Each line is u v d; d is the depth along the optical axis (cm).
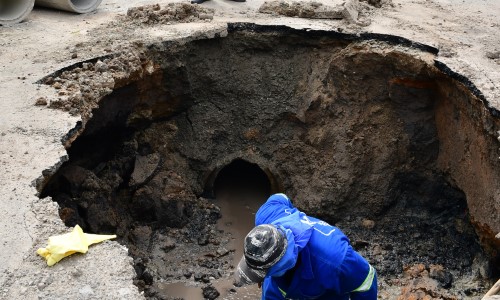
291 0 917
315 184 818
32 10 876
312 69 816
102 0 947
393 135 786
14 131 551
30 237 423
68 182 664
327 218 816
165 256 750
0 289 379
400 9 903
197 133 832
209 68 807
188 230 793
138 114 765
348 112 800
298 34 801
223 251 763
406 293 679
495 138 611
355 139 797
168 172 802
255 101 837
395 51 738
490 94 624
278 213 350
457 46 749
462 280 703
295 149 838
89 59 691
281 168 846
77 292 379
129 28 794
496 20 873
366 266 336
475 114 652
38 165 507
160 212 779
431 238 772
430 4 942
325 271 327
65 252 400
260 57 827
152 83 755
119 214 745
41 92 624
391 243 779
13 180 485
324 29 789
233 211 842
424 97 754
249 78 829
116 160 764
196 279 716
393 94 766
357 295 343
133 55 708
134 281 424
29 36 774
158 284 707
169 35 760
